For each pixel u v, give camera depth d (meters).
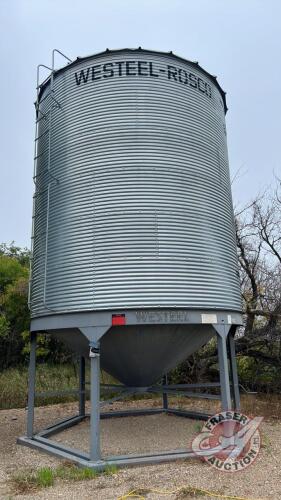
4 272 26.30
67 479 7.65
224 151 11.68
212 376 18.92
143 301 8.76
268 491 6.75
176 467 8.16
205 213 10.02
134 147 9.68
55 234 10.01
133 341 9.40
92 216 9.45
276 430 11.48
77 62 10.62
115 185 9.47
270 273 18.80
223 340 9.47
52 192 10.42
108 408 16.48
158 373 10.58
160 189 9.54
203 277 9.47
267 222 19.62
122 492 6.84
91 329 8.87
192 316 9.13
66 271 9.47
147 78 10.16
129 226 9.20
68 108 10.52
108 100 10.01
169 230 9.35
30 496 6.80
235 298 10.30
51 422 13.91
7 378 20.66
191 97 10.62
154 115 9.96
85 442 10.60
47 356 24.94
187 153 10.12
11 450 10.19
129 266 8.96
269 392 17.72
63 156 10.32
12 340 24.23
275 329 17.45
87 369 22.23
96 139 9.87
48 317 9.80
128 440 10.70
